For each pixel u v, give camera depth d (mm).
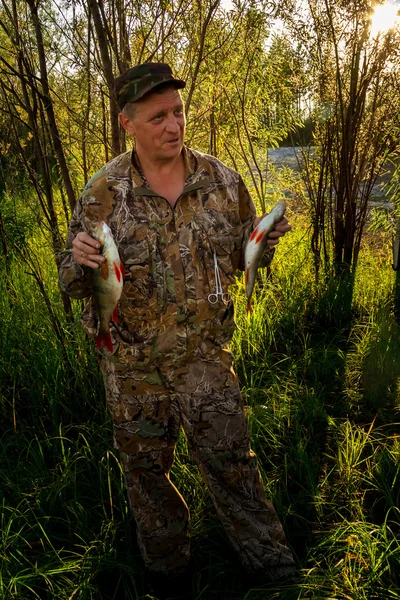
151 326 2035
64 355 3840
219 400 2131
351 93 5035
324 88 5160
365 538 2459
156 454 2191
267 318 4625
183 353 2066
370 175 5316
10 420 3529
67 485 2857
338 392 3893
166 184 2031
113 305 1894
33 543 2662
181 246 2002
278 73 5344
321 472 3127
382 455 3033
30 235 5895
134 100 1892
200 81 4621
